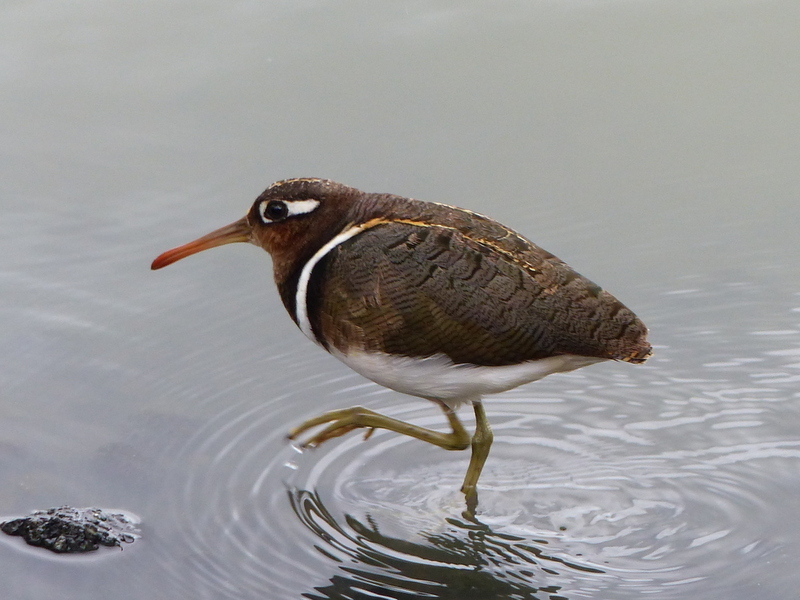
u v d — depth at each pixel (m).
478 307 10.18
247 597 9.95
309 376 13.36
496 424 12.54
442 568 10.31
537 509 11.09
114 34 18.09
